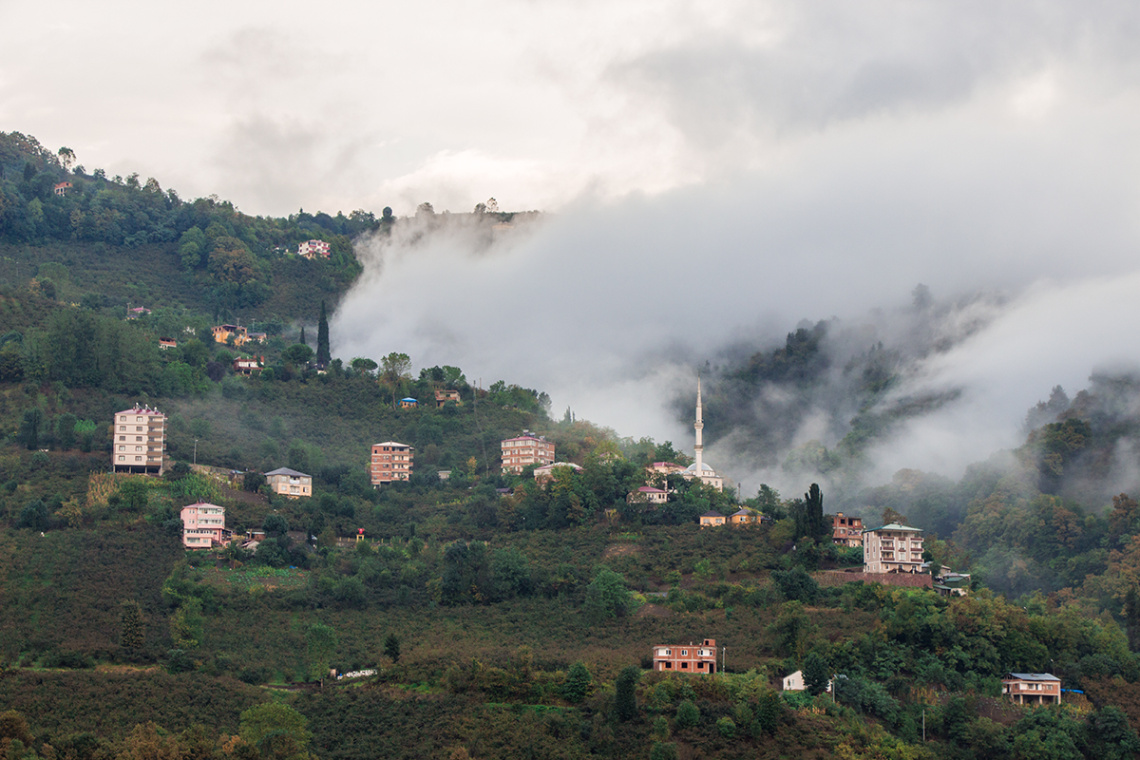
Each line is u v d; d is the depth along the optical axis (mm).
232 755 170500
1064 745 190250
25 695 187375
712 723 185625
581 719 189625
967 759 187500
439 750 183750
